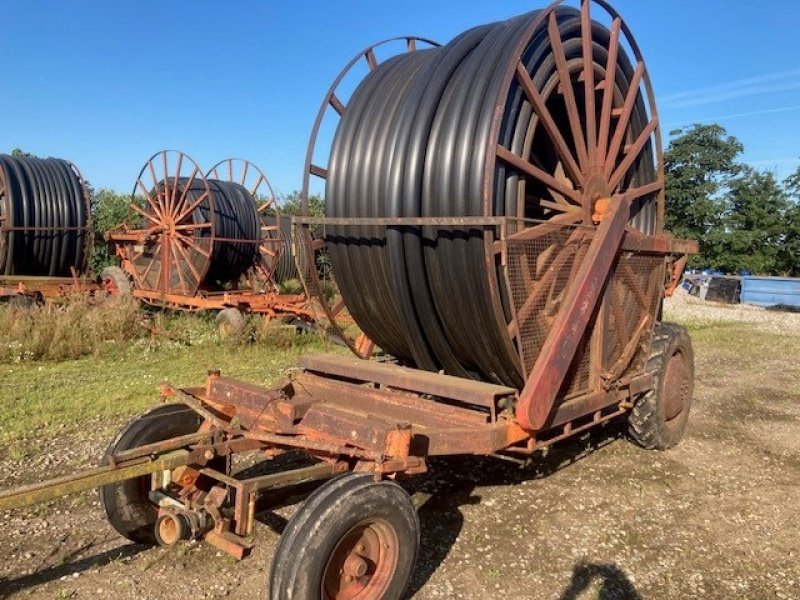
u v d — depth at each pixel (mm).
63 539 4016
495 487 4988
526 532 4281
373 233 4605
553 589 3623
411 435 3336
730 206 33969
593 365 4637
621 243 4738
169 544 3387
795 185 32812
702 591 3650
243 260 14211
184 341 10375
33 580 3562
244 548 3156
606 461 5629
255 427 3855
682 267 6031
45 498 2939
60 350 9125
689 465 5617
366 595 3117
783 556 4082
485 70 4133
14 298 12297
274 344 10203
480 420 3805
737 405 7879
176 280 13445
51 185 13812
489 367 4465
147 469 3312
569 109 4602
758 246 33031
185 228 12867
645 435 5719
